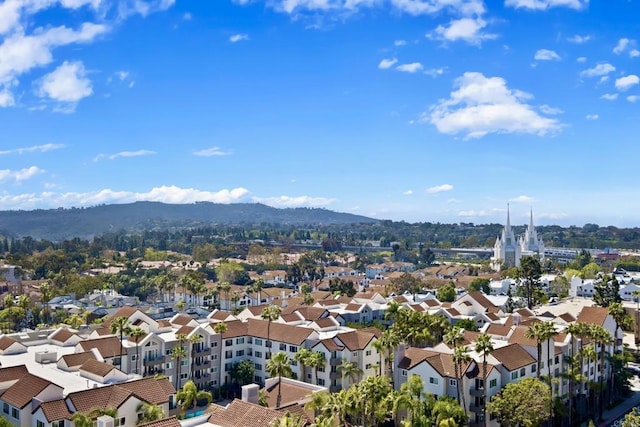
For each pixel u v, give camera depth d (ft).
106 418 242.78
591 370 423.64
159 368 418.10
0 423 277.85
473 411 347.15
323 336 456.04
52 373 346.74
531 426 324.19
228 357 462.19
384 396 274.98
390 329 438.40
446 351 392.88
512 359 368.89
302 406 302.25
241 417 247.09
